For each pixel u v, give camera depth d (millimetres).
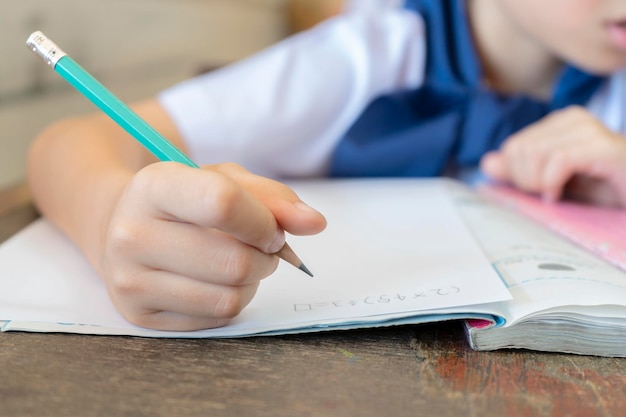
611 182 640
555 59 806
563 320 310
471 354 305
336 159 730
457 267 365
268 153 718
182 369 276
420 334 323
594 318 309
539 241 434
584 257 404
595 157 631
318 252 401
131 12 996
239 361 286
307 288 345
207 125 676
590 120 674
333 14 1638
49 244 443
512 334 310
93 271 388
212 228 290
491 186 719
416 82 793
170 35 1140
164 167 285
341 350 302
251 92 709
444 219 484
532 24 707
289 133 724
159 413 241
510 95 770
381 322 308
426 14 816
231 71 732
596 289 329
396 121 746
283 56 743
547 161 644
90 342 299
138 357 286
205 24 1286
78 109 854
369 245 416
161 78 1117
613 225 536
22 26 722
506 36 793
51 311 326
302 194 581
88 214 394
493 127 734
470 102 748
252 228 272
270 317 315
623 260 414
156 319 308
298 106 725
